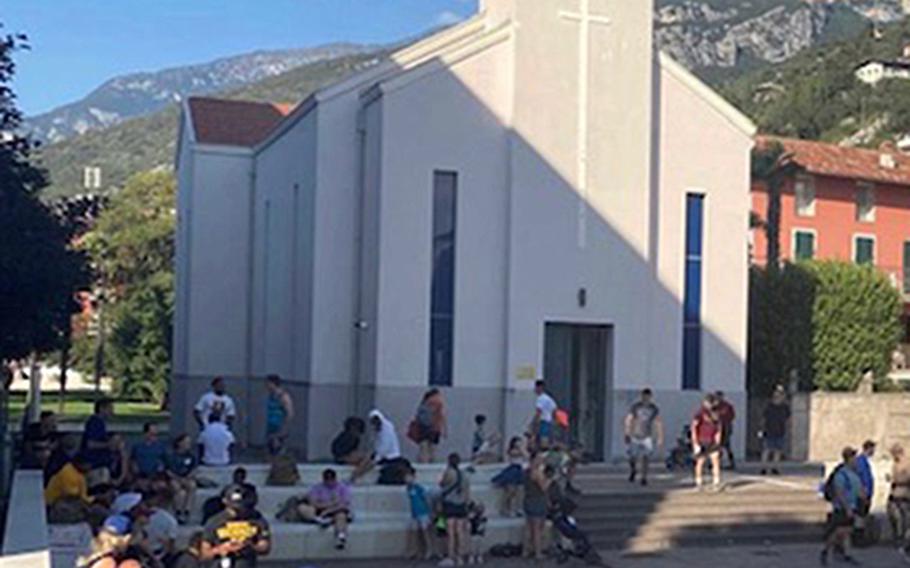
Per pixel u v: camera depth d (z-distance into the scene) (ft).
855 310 123.54
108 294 243.60
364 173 98.32
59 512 49.93
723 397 99.66
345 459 77.20
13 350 78.13
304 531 69.62
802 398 115.03
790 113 415.85
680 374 103.60
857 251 205.98
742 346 106.52
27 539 42.19
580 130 99.81
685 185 104.88
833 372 122.21
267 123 131.44
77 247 94.79
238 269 123.03
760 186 193.98
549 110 98.94
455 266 96.58
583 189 99.60
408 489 72.28
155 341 220.02
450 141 96.58
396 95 95.04
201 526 63.67
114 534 42.68
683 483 87.76
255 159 121.70
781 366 118.62
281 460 73.05
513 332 96.99
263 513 71.10
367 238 97.09
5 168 73.77
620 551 76.48
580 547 71.10
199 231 122.01
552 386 99.66
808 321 120.47
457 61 96.73
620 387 100.32
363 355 96.58
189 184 124.67
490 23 102.47
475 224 97.19
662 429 102.22
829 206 204.54
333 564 68.90
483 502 74.64
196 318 121.49
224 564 52.60
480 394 96.73
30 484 56.44
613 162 100.73
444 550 71.36
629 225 101.14
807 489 87.56
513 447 78.48
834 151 209.87
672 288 103.71
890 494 80.74
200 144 122.62
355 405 97.45
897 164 213.05
